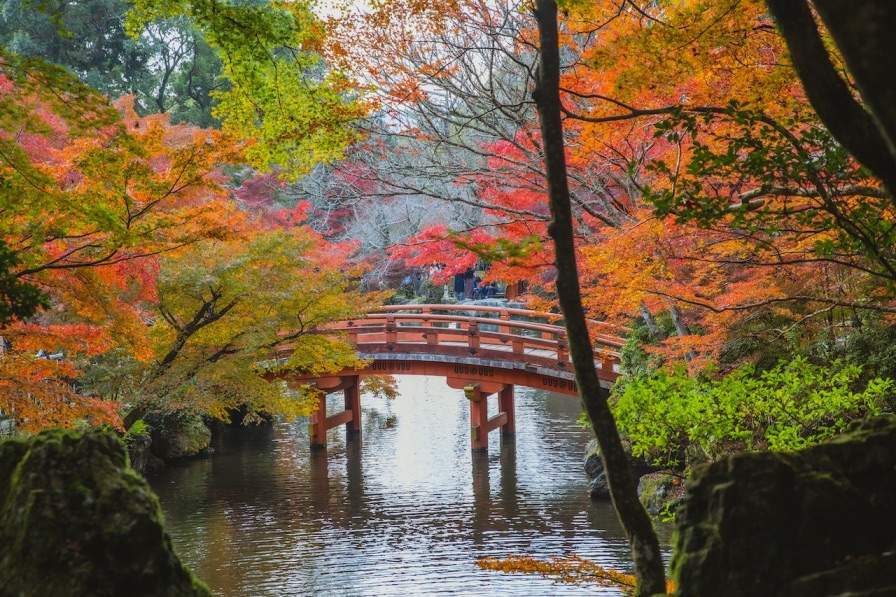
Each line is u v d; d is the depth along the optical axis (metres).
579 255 14.51
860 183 6.95
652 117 11.25
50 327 10.76
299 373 22.12
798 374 9.85
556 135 4.98
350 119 10.10
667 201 6.18
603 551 14.31
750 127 6.36
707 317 12.38
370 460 22.41
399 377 39.44
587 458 19.05
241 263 15.44
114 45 34.94
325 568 13.97
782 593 3.62
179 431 23.16
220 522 16.86
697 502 3.91
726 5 7.64
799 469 3.83
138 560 3.63
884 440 3.85
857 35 2.49
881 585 3.49
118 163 9.20
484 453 22.50
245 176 31.20
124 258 10.64
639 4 10.30
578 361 4.89
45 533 3.58
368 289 35.22
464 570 13.66
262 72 9.52
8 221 9.66
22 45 30.78
